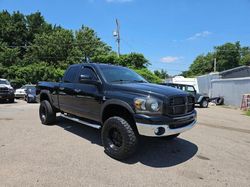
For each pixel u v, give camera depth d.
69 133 7.27
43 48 46.22
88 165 4.93
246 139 7.57
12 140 6.48
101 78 5.95
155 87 5.45
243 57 70.31
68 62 43.66
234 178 4.58
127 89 5.32
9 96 18.20
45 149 5.79
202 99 19.61
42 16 60.03
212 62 74.88
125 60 32.53
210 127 9.36
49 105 8.19
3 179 4.23
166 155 5.68
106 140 5.43
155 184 4.24
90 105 6.12
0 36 52.44
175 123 4.99
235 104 22.14
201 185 4.26
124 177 4.46
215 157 5.69
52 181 4.21
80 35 50.31
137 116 4.87
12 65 39.34
